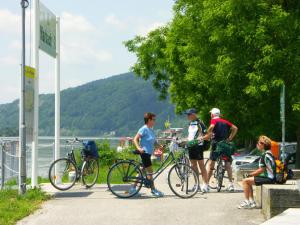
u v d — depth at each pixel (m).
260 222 9.71
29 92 13.38
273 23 22.58
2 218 9.94
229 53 23.67
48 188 14.98
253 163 21.45
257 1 23.17
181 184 12.90
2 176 15.38
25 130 12.96
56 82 16.56
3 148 15.55
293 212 9.23
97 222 9.80
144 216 10.35
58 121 16.56
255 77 22.56
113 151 31.78
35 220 10.01
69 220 10.02
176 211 10.85
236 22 23.25
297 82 22.53
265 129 25.62
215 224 9.57
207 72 26.92
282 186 9.91
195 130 13.93
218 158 14.42
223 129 14.45
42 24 14.73
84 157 15.33
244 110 25.94
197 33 27.03
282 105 16.80
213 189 15.01
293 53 22.52
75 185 15.85
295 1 24.00
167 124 49.91
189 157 14.05
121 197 12.95
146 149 13.03
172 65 37.25
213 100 33.06
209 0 24.45
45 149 22.06
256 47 22.92
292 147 25.03
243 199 12.52
